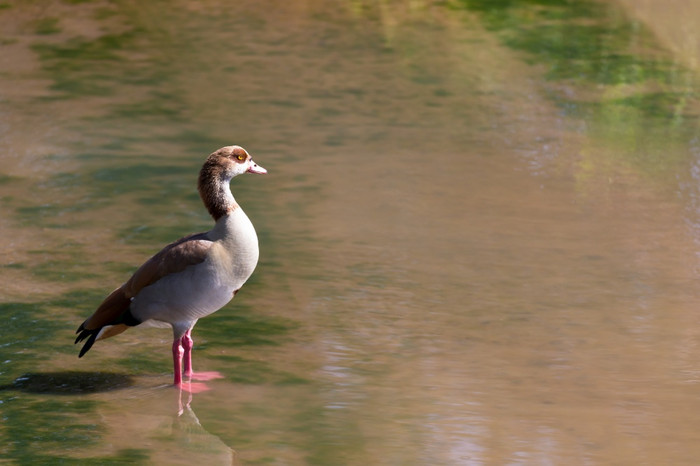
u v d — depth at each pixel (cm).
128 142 2003
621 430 912
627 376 1035
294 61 2639
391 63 2628
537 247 1455
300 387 1003
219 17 3033
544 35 2862
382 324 1174
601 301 1252
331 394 988
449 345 1115
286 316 1195
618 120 2198
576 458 859
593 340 1131
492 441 891
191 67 2583
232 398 974
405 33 2888
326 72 2550
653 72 2555
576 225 1559
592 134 2098
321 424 923
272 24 2970
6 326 1135
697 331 1159
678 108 2289
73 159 1883
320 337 1134
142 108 2253
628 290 1290
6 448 859
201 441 882
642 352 1098
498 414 947
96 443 873
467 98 2356
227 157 966
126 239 1458
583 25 2953
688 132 2117
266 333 1142
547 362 1070
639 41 2809
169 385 1002
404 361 1071
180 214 1582
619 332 1155
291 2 3169
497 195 1708
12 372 1022
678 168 1870
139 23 2962
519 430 913
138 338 1127
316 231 1516
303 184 1756
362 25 2962
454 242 1473
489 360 1074
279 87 2428
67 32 2856
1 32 2827
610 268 1371
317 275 1332
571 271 1359
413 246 1455
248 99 2330
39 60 2612
